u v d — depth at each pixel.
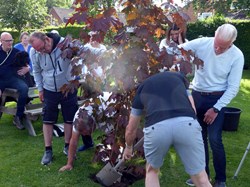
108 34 3.30
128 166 3.66
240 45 13.89
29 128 5.29
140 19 3.16
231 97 3.21
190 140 2.55
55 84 4.02
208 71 3.30
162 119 2.56
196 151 2.60
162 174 3.83
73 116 4.20
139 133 3.33
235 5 13.88
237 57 3.21
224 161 3.35
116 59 3.19
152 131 2.58
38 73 4.20
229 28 3.05
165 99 2.62
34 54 4.07
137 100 2.75
